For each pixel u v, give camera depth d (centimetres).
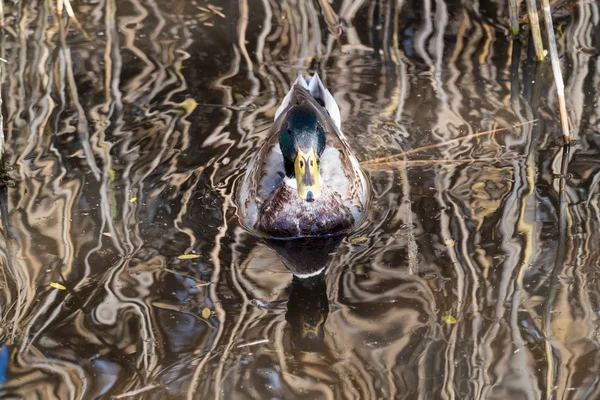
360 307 954
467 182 1175
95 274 1012
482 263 1009
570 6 1641
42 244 1069
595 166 1184
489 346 880
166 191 1188
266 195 1155
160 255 1055
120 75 1487
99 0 1741
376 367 864
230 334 916
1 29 1595
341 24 1644
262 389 841
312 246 1116
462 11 1667
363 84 1443
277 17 1683
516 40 1543
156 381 851
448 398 814
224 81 1469
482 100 1377
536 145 1245
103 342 904
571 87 1384
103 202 1157
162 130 1329
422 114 1350
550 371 841
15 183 1196
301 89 1265
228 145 1295
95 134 1316
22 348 895
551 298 941
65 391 836
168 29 1647
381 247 1065
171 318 942
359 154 1273
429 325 917
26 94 1427
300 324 933
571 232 1050
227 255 1068
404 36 1591
